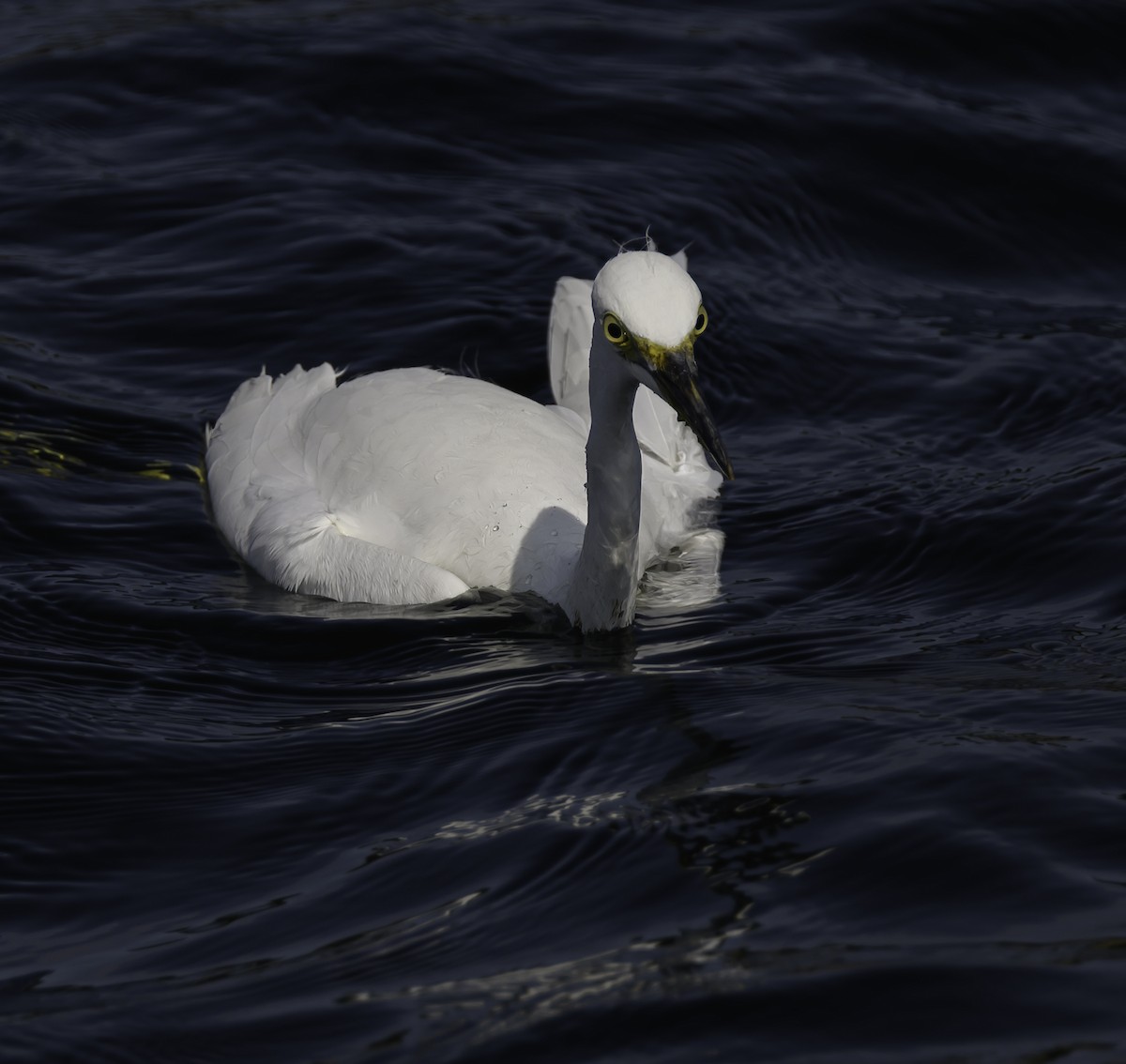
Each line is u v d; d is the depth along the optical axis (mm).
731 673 11906
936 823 9281
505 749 10852
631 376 11258
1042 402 16375
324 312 17750
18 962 8773
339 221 19016
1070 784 9633
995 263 19156
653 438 15320
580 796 10102
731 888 8883
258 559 14094
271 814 10211
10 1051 7891
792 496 15039
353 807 10258
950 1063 7367
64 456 15531
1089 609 12742
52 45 22078
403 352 17234
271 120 20781
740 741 10617
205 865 9703
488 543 13453
